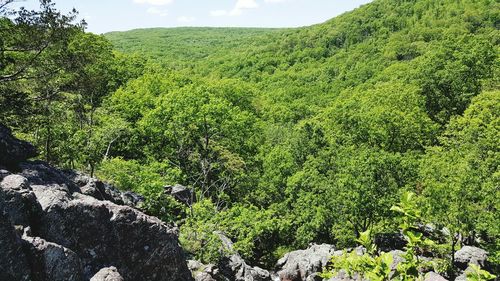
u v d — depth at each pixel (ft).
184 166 156.87
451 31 429.79
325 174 146.82
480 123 159.43
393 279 19.35
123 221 51.39
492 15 440.86
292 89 420.36
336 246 128.98
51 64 79.66
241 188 162.09
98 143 113.09
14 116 75.41
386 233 121.60
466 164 104.32
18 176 46.85
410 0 608.60
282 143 205.36
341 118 190.80
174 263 55.77
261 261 136.87
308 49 563.89
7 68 78.84
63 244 45.80
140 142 158.71
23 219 42.68
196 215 102.47
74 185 58.23
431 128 180.45
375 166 120.57
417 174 123.44
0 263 35.55
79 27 81.66
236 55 639.76
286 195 158.92
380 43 502.79
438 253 104.78
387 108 180.96
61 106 95.30
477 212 99.19
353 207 116.88
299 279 110.42
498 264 96.68
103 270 44.42
